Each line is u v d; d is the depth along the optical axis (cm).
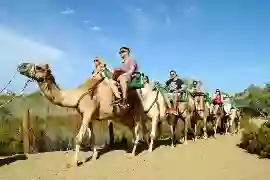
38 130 1490
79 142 1099
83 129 1110
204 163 1168
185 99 1611
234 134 2220
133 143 1388
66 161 1137
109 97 1170
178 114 1571
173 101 1527
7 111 1566
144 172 1041
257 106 2766
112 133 1493
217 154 1326
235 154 1334
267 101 2795
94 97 1138
